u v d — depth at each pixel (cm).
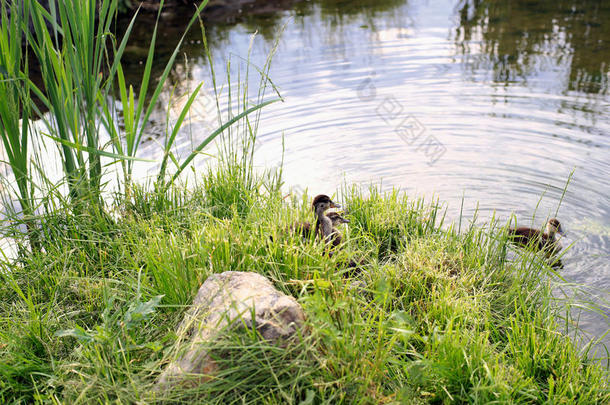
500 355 392
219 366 329
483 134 870
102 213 557
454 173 761
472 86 1059
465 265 525
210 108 1041
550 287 482
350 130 916
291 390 319
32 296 451
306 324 329
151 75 1234
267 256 432
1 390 358
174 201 618
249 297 339
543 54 1195
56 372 357
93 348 361
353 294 402
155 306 378
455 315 429
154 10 1862
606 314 470
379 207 638
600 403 368
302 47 1378
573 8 1551
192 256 423
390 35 1430
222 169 659
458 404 360
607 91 983
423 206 652
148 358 364
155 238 472
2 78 523
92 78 575
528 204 676
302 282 377
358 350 339
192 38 1527
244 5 1903
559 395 361
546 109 936
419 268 496
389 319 362
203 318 344
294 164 811
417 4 1761
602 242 586
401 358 395
